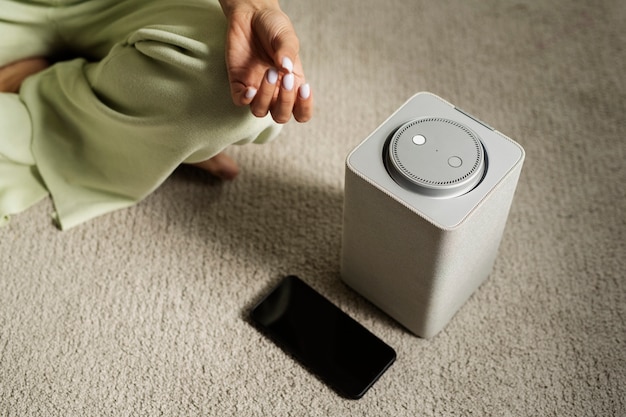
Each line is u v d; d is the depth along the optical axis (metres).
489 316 1.20
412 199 0.97
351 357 1.14
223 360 1.16
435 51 1.55
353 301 1.23
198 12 1.08
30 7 1.25
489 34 1.58
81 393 1.12
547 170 1.36
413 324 1.16
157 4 1.15
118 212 1.31
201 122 1.05
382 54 1.55
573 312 1.20
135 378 1.14
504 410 1.11
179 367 1.15
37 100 1.29
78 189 1.30
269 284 1.24
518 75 1.51
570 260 1.25
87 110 1.20
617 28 1.58
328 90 1.49
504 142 1.03
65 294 1.22
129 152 1.19
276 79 0.91
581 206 1.31
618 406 1.10
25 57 1.33
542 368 1.14
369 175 0.99
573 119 1.44
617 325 1.18
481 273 1.19
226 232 1.29
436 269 1.02
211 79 1.01
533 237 1.28
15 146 1.26
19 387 1.12
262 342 1.17
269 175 1.37
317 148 1.41
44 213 1.30
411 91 1.49
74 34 1.29
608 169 1.36
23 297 1.21
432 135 1.02
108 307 1.21
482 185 0.99
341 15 1.62
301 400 1.12
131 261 1.26
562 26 1.59
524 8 1.62
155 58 1.06
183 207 1.32
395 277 1.10
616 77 1.50
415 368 1.15
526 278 1.24
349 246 1.14
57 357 1.15
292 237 1.29
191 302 1.21
